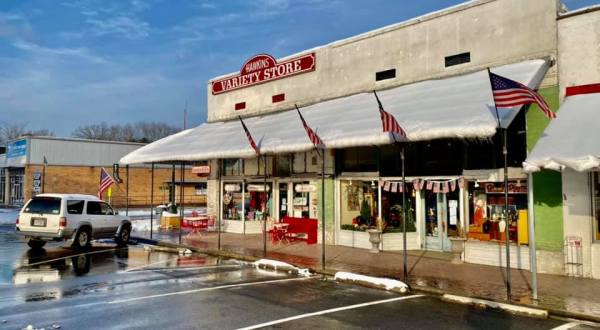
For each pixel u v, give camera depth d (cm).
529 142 1185
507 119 1001
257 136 1716
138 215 3294
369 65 1658
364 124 1338
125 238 1889
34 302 902
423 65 1500
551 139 985
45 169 4116
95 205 1769
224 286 1062
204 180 5003
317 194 1753
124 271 1256
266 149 1557
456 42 1418
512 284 1029
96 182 4381
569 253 1110
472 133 1038
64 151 4238
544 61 1186
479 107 1094
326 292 1002
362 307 875
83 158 4328
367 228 1579
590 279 1072
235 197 2150
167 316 805
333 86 1777
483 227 1314
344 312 838
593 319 791
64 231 1622
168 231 2227
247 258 1446
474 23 1377
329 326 748
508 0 1303
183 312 832
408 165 1481
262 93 2081
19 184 4378
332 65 1784
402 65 1558
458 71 1407
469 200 1359
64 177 4212
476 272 1160
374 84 1638
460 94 1221
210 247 1656
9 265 1338
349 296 967
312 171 1808
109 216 1812
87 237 1717
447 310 859
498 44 1319
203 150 1866
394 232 1506
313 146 1395
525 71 1169
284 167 1938
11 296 954
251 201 2091
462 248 1283
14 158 4350
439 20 1465
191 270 1275
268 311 841
